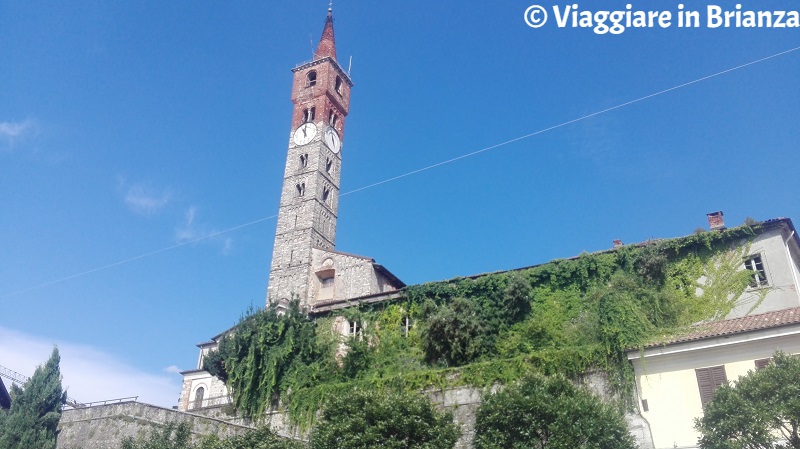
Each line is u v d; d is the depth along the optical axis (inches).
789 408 858.8
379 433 1058.7
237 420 1710.1
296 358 1737.2
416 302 1809.8
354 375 1689.2
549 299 1646.2
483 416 1077.1
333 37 3914.9
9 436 1555.1
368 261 2790.4
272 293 2935.5
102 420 1605.6
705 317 1491.1
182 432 1401.3
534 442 1013.2
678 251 1592.0
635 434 1182.3
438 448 1043.3
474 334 1609.3
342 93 3757.4
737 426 878.4
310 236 3083.2
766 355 1132.5
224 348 1850.4
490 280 1729.8
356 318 1857.8
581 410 1023.0
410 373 1507.1
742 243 1549.0
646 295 1492.4
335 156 3523.6
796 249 1605.6
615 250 1632.6
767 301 1456.7
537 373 1179.3
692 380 1181.1
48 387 1680.6
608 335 1327.5
